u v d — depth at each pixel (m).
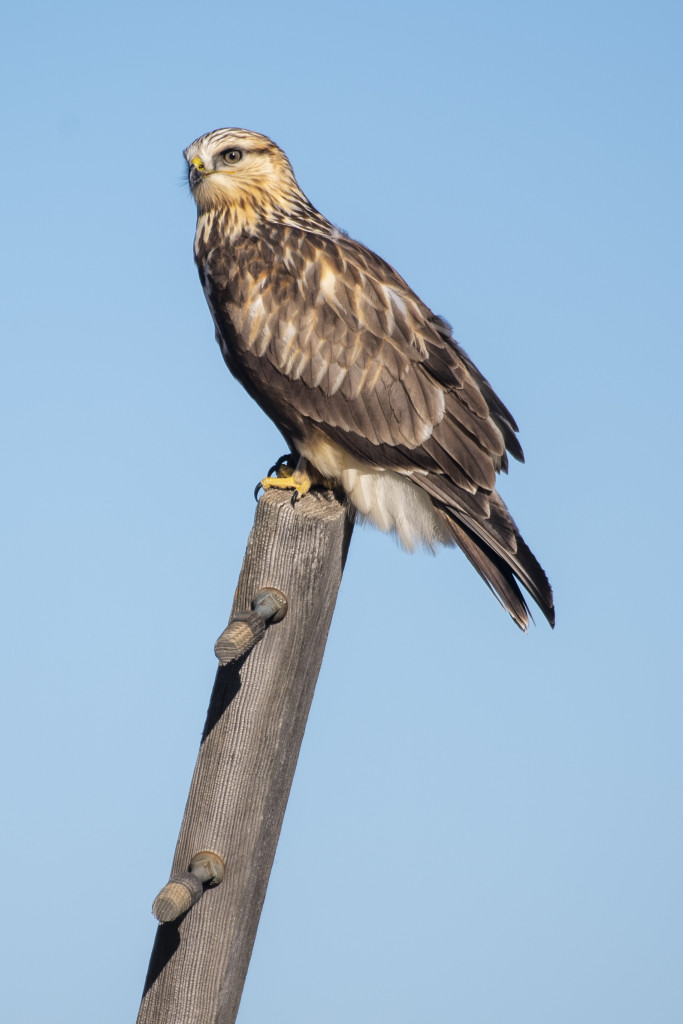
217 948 7.52
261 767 7.64
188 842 7.63
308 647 7.79
